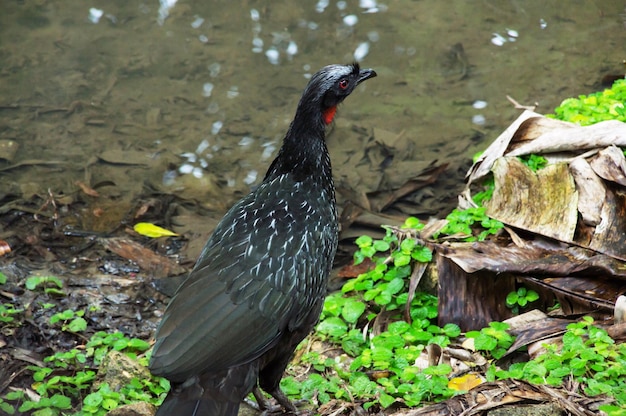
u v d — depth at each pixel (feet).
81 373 26.35
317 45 49.47
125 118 43.21
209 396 19.67
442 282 27.71
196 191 38.47
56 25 51.44
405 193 38.11
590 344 24.18
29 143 41.16
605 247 27.45
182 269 33.60
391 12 53.26
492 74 46.52
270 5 54.08
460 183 38.73
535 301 27.37
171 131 42.27
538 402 21.90
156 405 23.99
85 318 30.22
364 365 25.05
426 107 44.16
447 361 25.55
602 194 28.55
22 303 30.53
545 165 31.73
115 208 37.19
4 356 27.48
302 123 23.95
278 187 23.81
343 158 40.73
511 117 42.86
